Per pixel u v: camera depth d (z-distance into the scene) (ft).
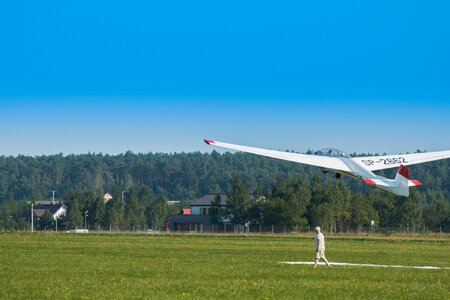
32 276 189.88
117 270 208.44
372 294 165.89
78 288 167.63
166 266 223.30
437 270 224.33
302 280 192.03
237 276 198.90
